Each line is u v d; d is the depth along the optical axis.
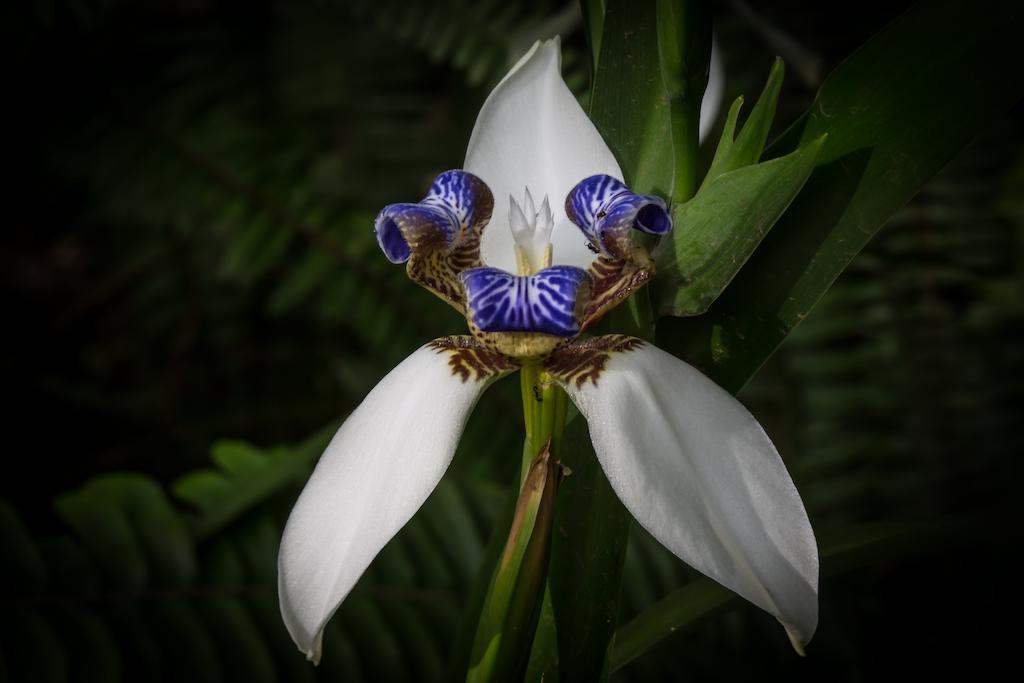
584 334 0.25
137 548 0.32
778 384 0.53
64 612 0.30
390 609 0.32
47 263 0.76
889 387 0.48
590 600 0.24
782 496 0.22
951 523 0.24
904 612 0.38
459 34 0.54
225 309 0.66
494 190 0.25
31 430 0.66
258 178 0.52
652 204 0.23
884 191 0.23
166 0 0.64
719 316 0.24
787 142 0.24
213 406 0.66
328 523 0.22
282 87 0.63
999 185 0.52
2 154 0.66
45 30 0.56
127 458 0.63
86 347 0.71
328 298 0.51
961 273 0.50
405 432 0.23
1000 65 0.23
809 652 0.34
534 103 0.25
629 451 0.22
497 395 0.48
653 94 0.25
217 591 0.32
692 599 0.24
